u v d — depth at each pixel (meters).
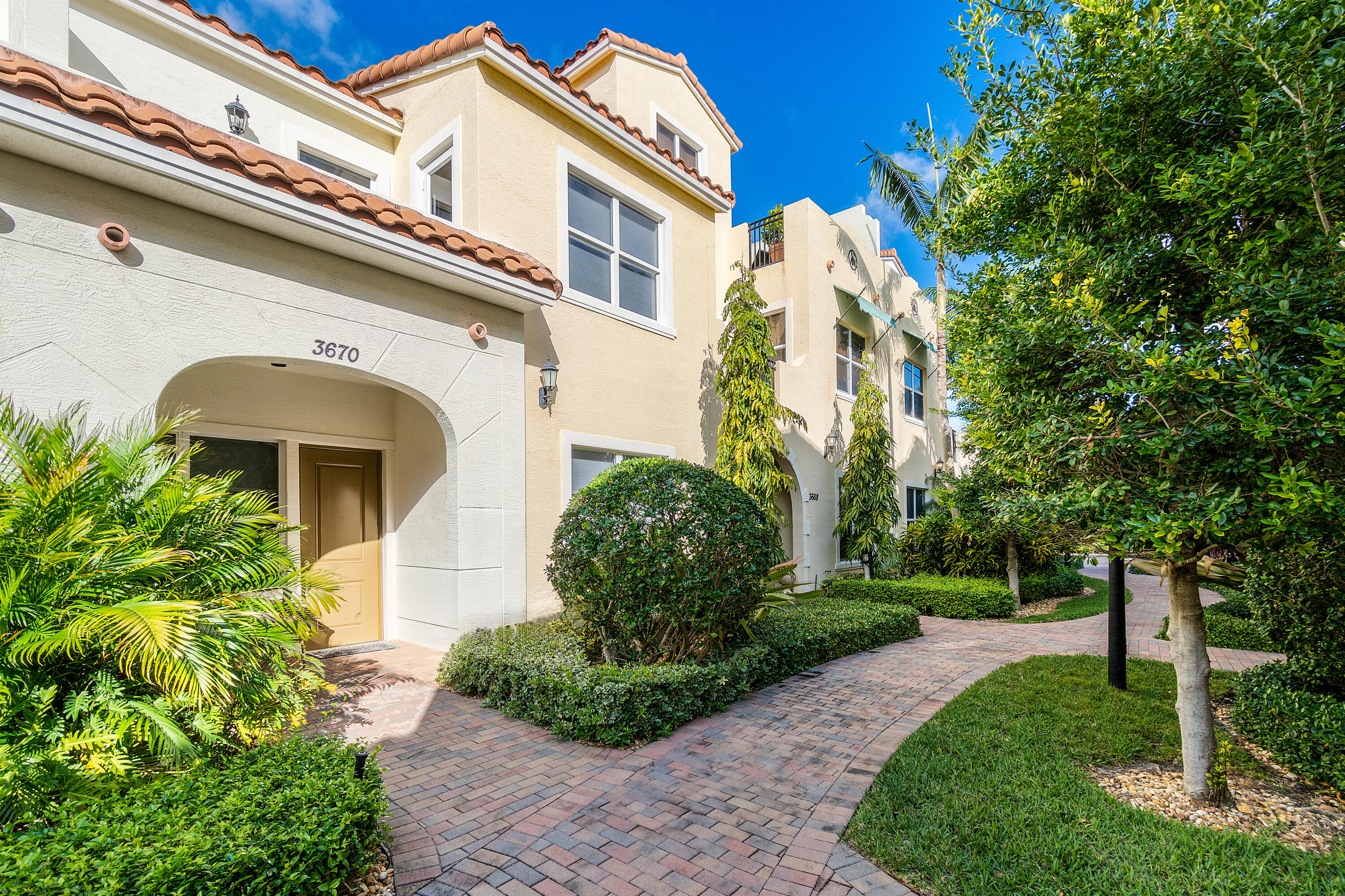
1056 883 3.05
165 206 5.00
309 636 4.73
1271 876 3.10
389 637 8.07
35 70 4.35
